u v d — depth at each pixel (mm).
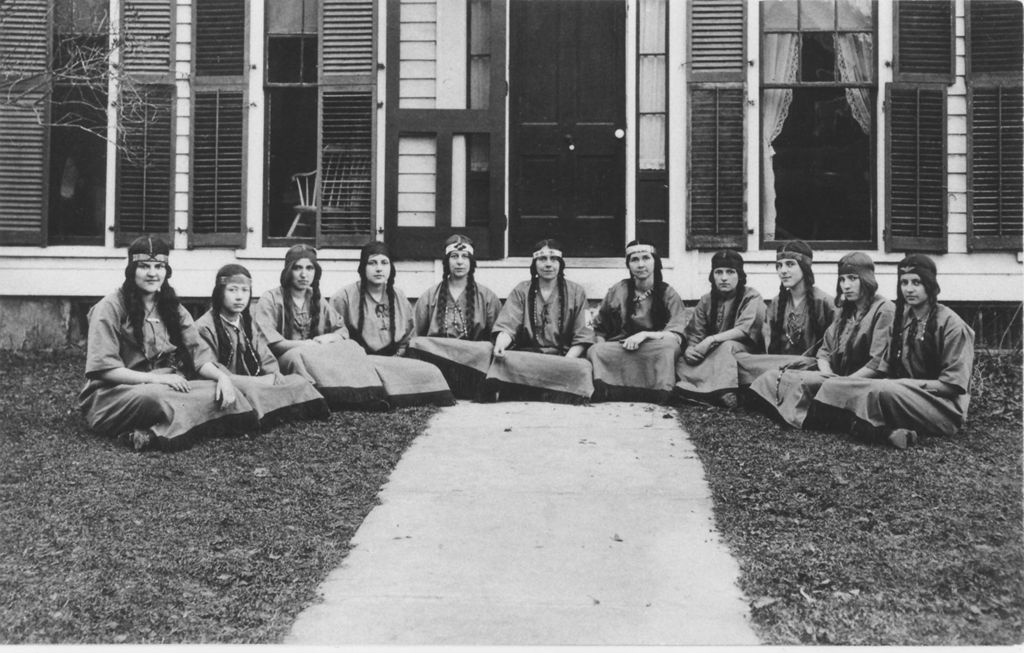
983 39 8125
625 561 4250
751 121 8328
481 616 3771
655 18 8539
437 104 8508
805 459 5375
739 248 8234
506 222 8336
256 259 8344
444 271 7305
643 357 6859
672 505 4840
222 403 5730
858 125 8391
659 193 8477
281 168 8562
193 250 8383
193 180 8344
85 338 8461
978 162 8117
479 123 8312
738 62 8266
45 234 8312
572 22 8555
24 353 8141
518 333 7234
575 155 8547
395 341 7152
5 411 6258
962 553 4223
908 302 6000
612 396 6883
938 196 8148
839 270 6398
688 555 4301
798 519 4613
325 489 5016
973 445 5668
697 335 7133
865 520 4559
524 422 6242
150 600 3889
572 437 5906
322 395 6359
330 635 3637
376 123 8383
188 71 8398
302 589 4004
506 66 8344
